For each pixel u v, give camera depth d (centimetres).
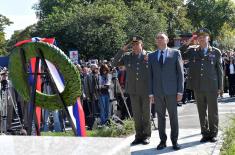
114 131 1056
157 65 854
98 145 270
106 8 4141
